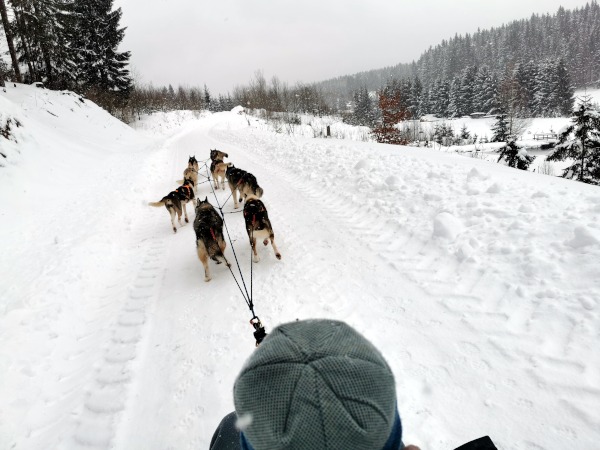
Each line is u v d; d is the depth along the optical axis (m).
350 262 5.98
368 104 87.56
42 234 8.63
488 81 80.12
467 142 52.25
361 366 0.89
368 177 9.20
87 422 3.64
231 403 3.63
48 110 22.89
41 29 27.94
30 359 4.46
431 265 5.36
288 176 11.84
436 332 4.12
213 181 13.80
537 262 4.50
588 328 3.51
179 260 7.23
